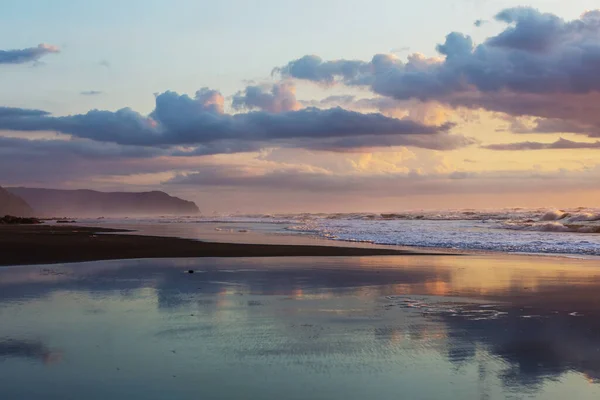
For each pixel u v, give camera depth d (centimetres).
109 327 746
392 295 1041
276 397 476
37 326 749
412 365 574
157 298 986
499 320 808
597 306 925
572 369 559
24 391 488
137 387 499
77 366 563
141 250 2089
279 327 753
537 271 1452
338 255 1919
